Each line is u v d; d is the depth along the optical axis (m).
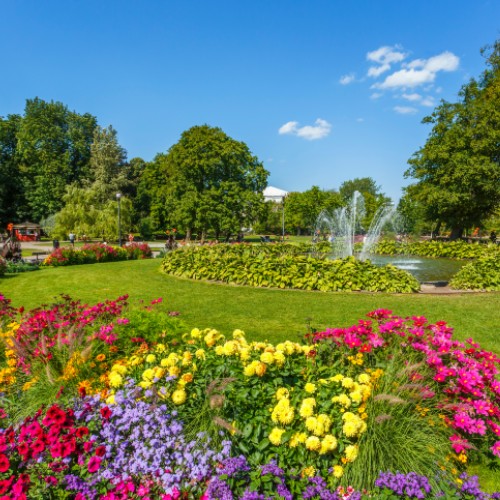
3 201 45.88
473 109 28.12
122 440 2.51
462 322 6.80
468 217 29.56
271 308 7.85
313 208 48.34
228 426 2.44
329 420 2.49
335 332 3.82
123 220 35.91
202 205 34.19
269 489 2.27
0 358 4.34
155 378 2.80
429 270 14.55
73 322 4.68
